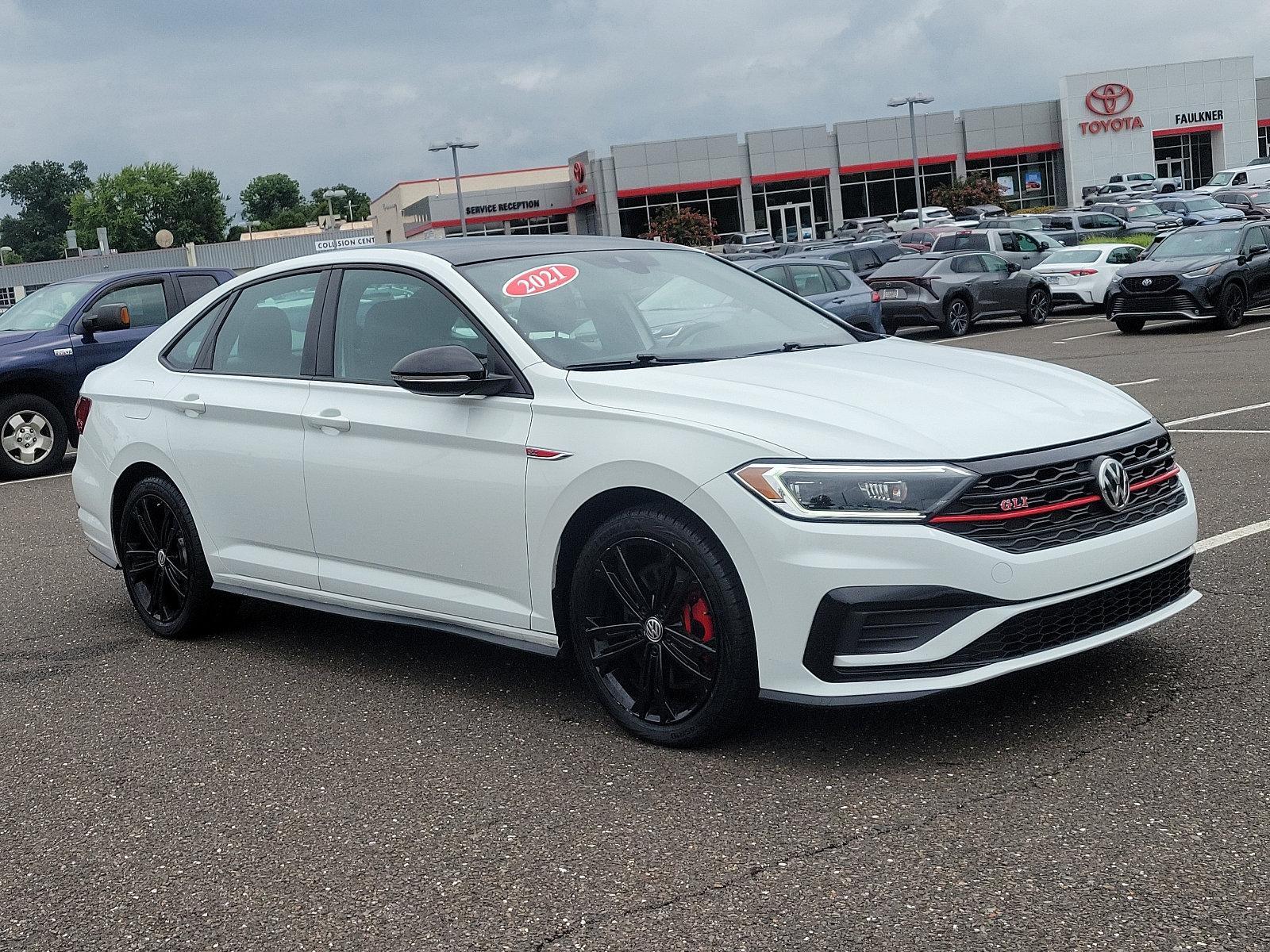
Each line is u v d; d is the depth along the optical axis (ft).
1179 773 11.34
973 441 11.90
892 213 209.87
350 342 15.78
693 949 9.05
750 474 11.80
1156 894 9.26
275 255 224.53
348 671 16.42
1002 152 211.82
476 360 13.69
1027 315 77.05
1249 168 170.60
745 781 11.92
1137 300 61.52
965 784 11.47
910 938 8.95
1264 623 15.40
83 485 19.40
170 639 18.54
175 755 13.82
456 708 14.66
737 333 15.23
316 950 9.46
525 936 9.43
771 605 11.76
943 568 11.35
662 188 203.10
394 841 11.25
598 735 13.46
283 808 12.16
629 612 12.96
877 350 14.96
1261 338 54.70
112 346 38.47
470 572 14.26
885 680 11.62
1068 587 11.84
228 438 16.80
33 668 17.52
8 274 214.28
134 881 10.86
